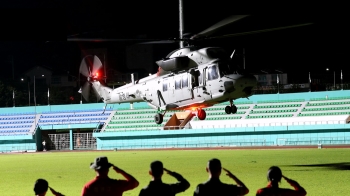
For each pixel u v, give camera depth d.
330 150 47.16
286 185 21.72
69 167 37.69
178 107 36.97
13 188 24.97
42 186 12.21
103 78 47.31
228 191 11.13
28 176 31.31
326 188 20.44
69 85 127.06
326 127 62.25
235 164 33.84
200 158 42.72
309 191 19.75
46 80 127.88
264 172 27.81
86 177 29.23
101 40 27.56
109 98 46.28
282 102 74.00
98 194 12.11
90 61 47.94
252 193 19.95
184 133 71.06
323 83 88.62
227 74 32.78
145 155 51.41
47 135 86.06
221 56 33.88
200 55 34.22
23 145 83.94
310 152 44.88
